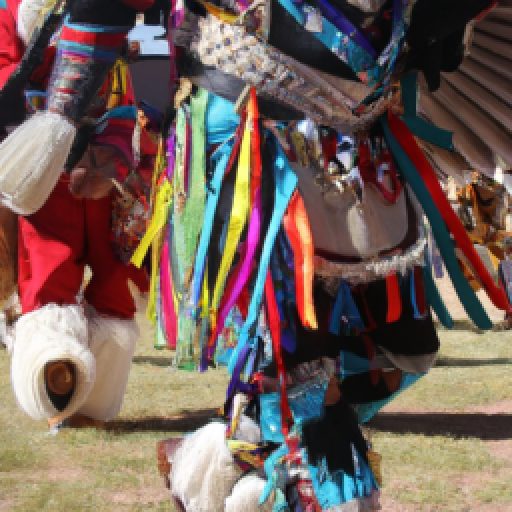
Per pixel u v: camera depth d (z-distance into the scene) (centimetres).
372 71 561
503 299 601
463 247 600
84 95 575
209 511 596
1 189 569
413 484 976
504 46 621
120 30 573
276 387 568
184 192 587
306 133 566
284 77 554
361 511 558
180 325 591
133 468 1019
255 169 553
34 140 568
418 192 595
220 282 565
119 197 993
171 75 605
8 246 1016
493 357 1834
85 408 1170
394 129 600
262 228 556
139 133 647
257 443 580
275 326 552
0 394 1376
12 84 604
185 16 574
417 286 611
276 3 541
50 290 1006
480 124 665
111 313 1095
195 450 596
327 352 570
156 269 630
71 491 932
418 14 559
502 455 1099
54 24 584
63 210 1012
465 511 897
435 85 591
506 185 679
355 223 568
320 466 558
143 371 1612
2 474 999
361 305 607
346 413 580
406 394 1460
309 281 540
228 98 566
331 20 548
